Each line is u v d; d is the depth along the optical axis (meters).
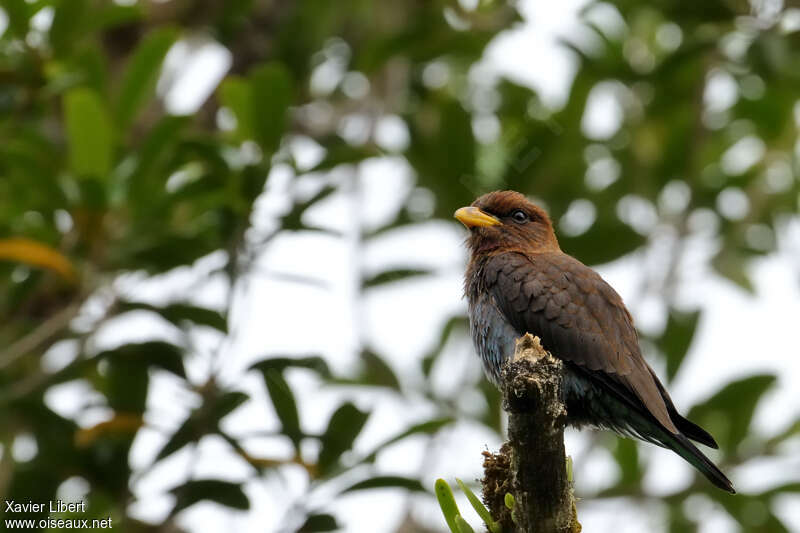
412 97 14.20
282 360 9.98
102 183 10.30
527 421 6.32
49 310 11.75
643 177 13.99
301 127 14.12
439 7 14.02
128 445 11.12
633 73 13.70
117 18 11.67
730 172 14.37
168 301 10.69
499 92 14.33
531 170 13.11
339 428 10.17
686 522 13.01
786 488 12.12
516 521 6.59
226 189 10.66
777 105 14.10
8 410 11.20
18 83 11.62
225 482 10.22
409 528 12.23
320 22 13.91
